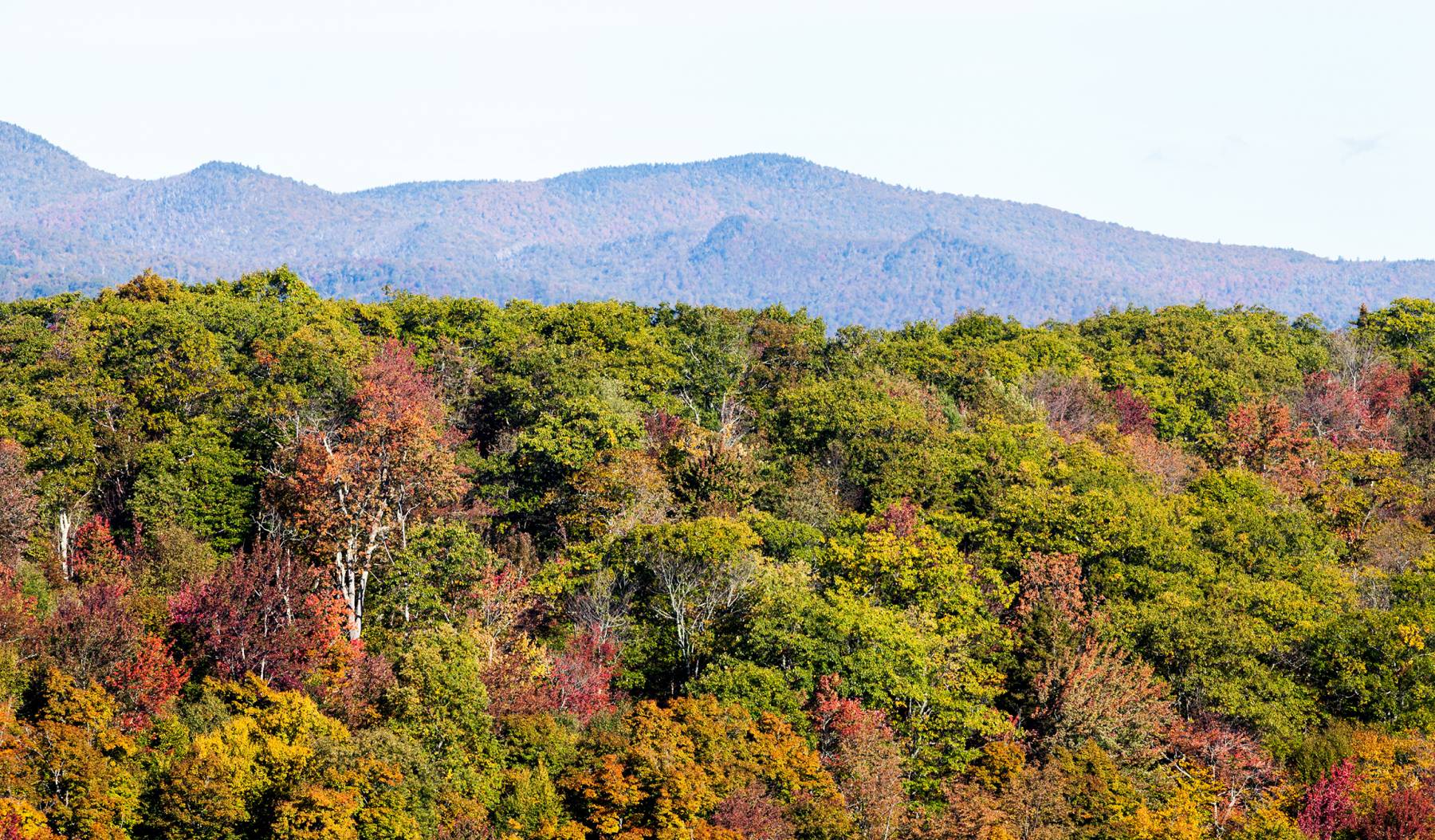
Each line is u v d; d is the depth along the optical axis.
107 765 84.00
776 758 93.75
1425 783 101.12
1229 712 112.75
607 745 92.81
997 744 99.62
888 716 105.50
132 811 83.69
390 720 91.56
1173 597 121.94
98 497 131.12
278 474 126.94
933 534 125.94
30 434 126.56
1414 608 121.25
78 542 120.00
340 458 119.00
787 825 88.94
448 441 140.75
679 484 133.12
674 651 113.25
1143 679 110.88
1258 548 137.62
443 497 123.56
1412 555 142.50
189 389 137.75
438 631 99.06
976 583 123.50
